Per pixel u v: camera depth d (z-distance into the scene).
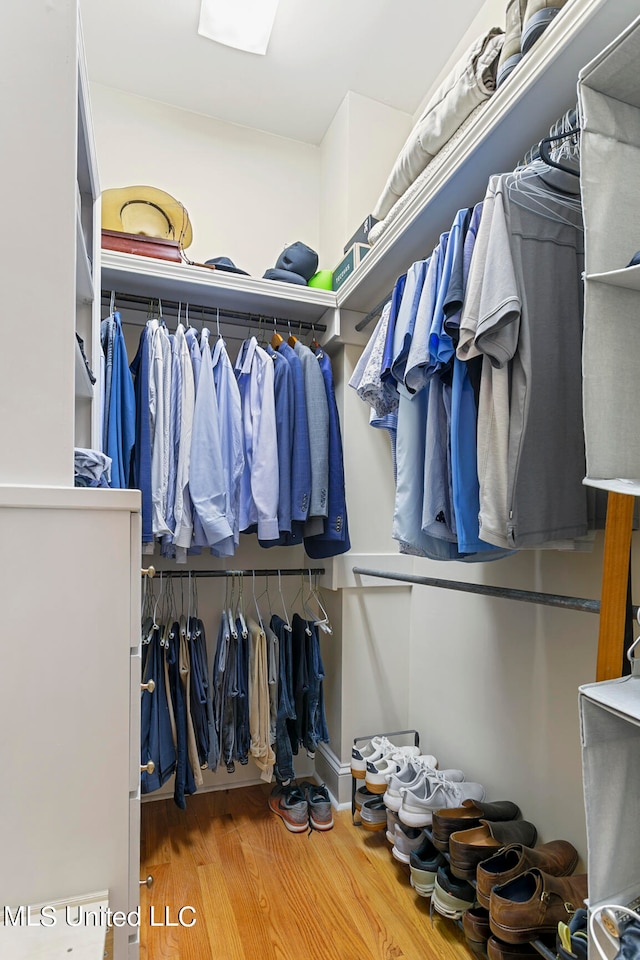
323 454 1.77
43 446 0.80
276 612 2.18
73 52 0.85
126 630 0.76
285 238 2.34
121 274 1.69
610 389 0.75
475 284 0.95
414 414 1.21
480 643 1.58
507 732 1.45
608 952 0.65
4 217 0.80
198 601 2.05
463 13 1.76
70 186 0.83
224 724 1.74
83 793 0.73
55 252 0.82
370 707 1.96
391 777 1.52
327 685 2.07
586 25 0.88
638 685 0.72
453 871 1.20
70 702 0.73
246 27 1.80
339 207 2.18
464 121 1.29
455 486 1.04
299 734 1.85
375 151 2.16
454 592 1.73
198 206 2.19
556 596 0.99
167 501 1.60
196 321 2.12
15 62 0.83
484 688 1.55
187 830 1.70
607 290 0.76
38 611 0.73
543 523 0.92
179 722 1.65
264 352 1.81
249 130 2.31
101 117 2.05
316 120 2.28
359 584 1.95
